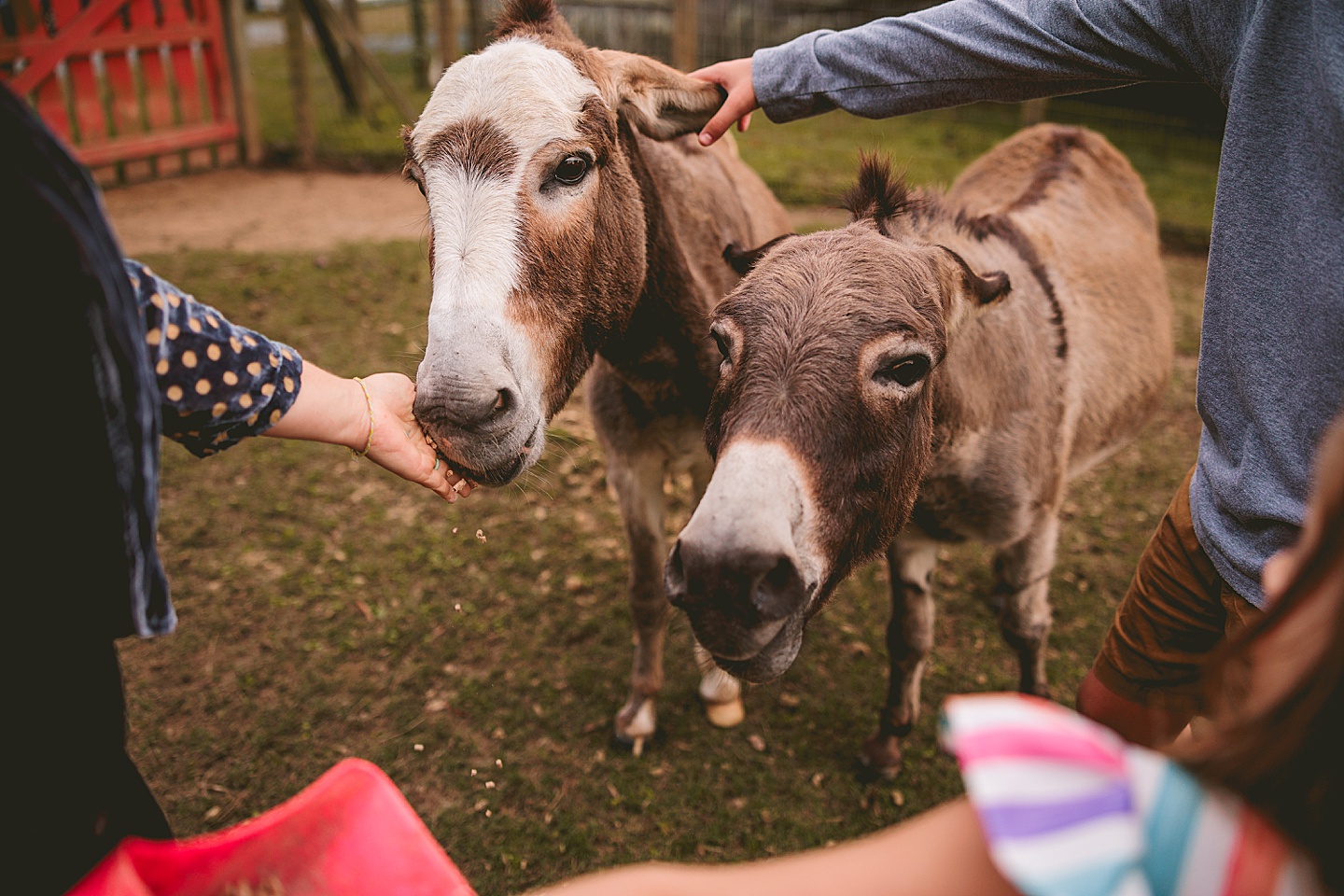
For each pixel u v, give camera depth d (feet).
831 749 9.89
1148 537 13.30
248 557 12.46
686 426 8.96
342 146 31.24
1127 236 10.69
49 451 3.23
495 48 6.68
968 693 10.65
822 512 5.20
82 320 3.12
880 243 5.93
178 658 10.84
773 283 5.68
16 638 3.33
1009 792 2.17
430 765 9.53
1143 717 6.47
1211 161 30.22
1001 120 34.24
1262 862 2.08
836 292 5.49
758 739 9.95
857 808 9.20
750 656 5.19
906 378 5.66
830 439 5.24
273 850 2.98
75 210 3.09
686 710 10.37
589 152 6.57
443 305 5.97
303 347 17.44
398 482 14.16
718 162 9.95
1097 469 14.88
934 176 27.89
